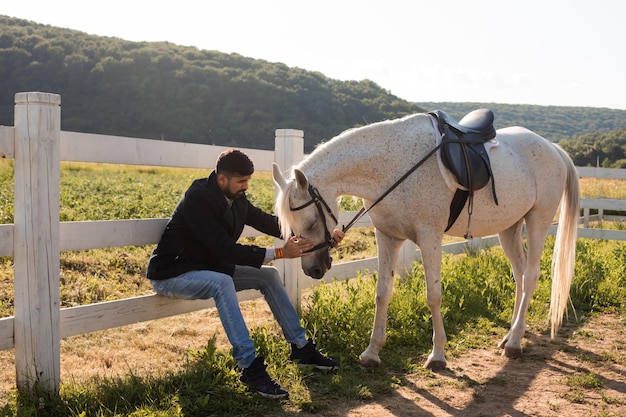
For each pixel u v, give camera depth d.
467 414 3.23
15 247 2.94
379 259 4.01
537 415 3.23
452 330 4.82
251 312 5.20
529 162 4.39
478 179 3.82
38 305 2.95
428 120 3.91
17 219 2.93
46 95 2.88
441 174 3.73
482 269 6.43
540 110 145.00
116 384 3.22
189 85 86.81
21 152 2.89
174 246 3.39
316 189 3.48
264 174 22.39
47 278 2.97
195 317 5.07
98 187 12.53
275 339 4.07
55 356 3.04
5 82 87.75
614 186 15.17
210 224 3.26
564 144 61.69
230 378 3.38
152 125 81.19
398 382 3.66
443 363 3.93
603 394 3.57
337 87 92.44
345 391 3.44
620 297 5.91
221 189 3.32
